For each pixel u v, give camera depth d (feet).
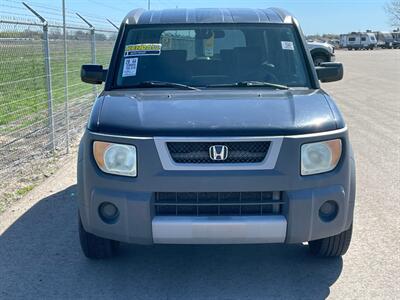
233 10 17.71
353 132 33.55
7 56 32.17
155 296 12.76
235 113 12.39
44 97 36.63
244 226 11.81
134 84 15.31
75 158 26.37
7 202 19.69
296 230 11.98
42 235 16.46
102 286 13.25
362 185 21.67
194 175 11.69
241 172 11.73
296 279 13.56
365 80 73.82
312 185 11.99
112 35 47.98
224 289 13.10
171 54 15.92
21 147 28.17
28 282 13.42
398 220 17.56
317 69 17.26
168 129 11.80
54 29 30.83
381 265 14.21
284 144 11.76
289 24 16.67
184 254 15.14
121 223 12.04
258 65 15.83
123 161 11.94
